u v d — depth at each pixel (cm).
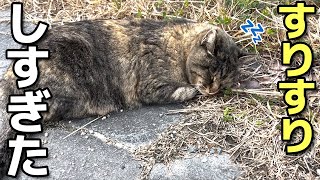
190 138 61
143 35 68
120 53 66
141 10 82
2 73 71
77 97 64
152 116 66
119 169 58
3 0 88
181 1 84
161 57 68
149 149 60
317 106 65
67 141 62
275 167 57
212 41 64
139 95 68
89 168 58
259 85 69
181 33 69
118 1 85
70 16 84
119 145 61
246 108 65
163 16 80
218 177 56
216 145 60
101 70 65
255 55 72
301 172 57
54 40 63
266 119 63
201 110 66
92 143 62
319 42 74
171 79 68
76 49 63
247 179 56
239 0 80
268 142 60
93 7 85
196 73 67
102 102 66
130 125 64
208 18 80
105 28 67
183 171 57
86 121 65
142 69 67
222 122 63
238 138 61
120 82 67
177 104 68
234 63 67
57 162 59
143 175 57
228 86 68
